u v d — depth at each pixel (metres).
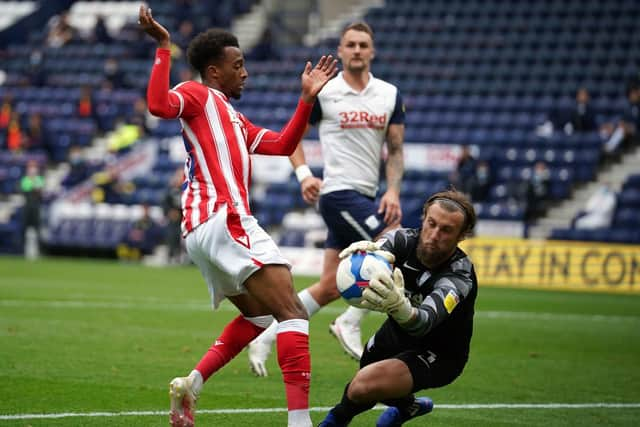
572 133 75.69
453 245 15.72
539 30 88.94
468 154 69.06
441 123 80.50
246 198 17.11
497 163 74.25
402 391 15.75
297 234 71.44
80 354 26.56
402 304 14.55
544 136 75.75
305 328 16.73
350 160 25.59
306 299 24.98
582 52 85.25
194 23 98.81
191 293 47.50
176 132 85.69
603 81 82.50
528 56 86.19
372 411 20.33
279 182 77.38
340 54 26.09
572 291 57.88
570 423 19.62
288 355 16.53
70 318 35.12
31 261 71.19
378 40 92.06
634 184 70.19
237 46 17.94
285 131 17.80
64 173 87.12
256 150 17.94
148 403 20.25
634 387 24.27
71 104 92.12
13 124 88.19
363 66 25.80
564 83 82.75
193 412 16.59
